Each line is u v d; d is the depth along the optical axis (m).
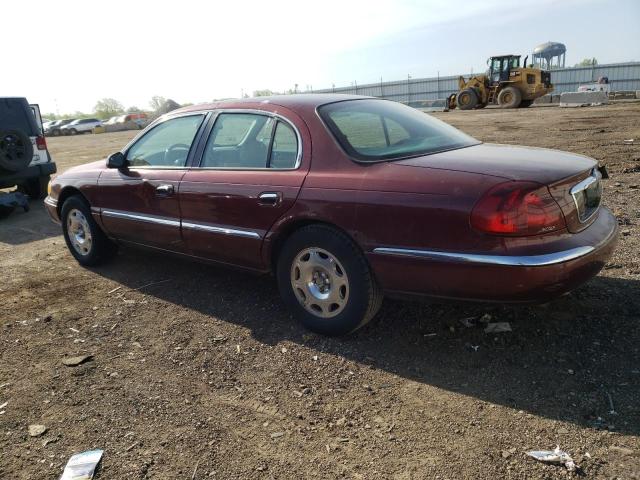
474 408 2.76
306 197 3.42
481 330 3.52
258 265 3.86
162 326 3.97
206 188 4.02
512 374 3.02
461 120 21.47
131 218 4.70
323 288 3.53
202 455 2.56
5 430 2.84
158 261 5.51
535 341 3.32
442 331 3.55
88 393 3.14
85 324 4.09
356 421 2.74
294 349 3.49
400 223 3.05
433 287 3.03
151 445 2.65
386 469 2.39
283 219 3.55
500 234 2.77
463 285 2.92
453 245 2.90
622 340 3.22
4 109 9.20
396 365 3.21
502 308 3.75
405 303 3.98
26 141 8.97
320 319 3.57
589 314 3.56
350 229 3.24
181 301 4.41
